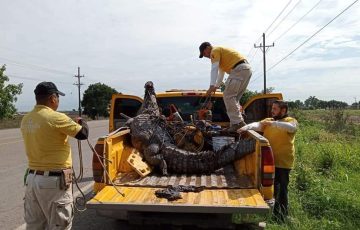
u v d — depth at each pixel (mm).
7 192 8375
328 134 19438
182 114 8430
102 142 5301
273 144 6387
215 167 5992
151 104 7156
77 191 8641
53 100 4535
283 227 5977
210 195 5004
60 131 4336
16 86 40375
